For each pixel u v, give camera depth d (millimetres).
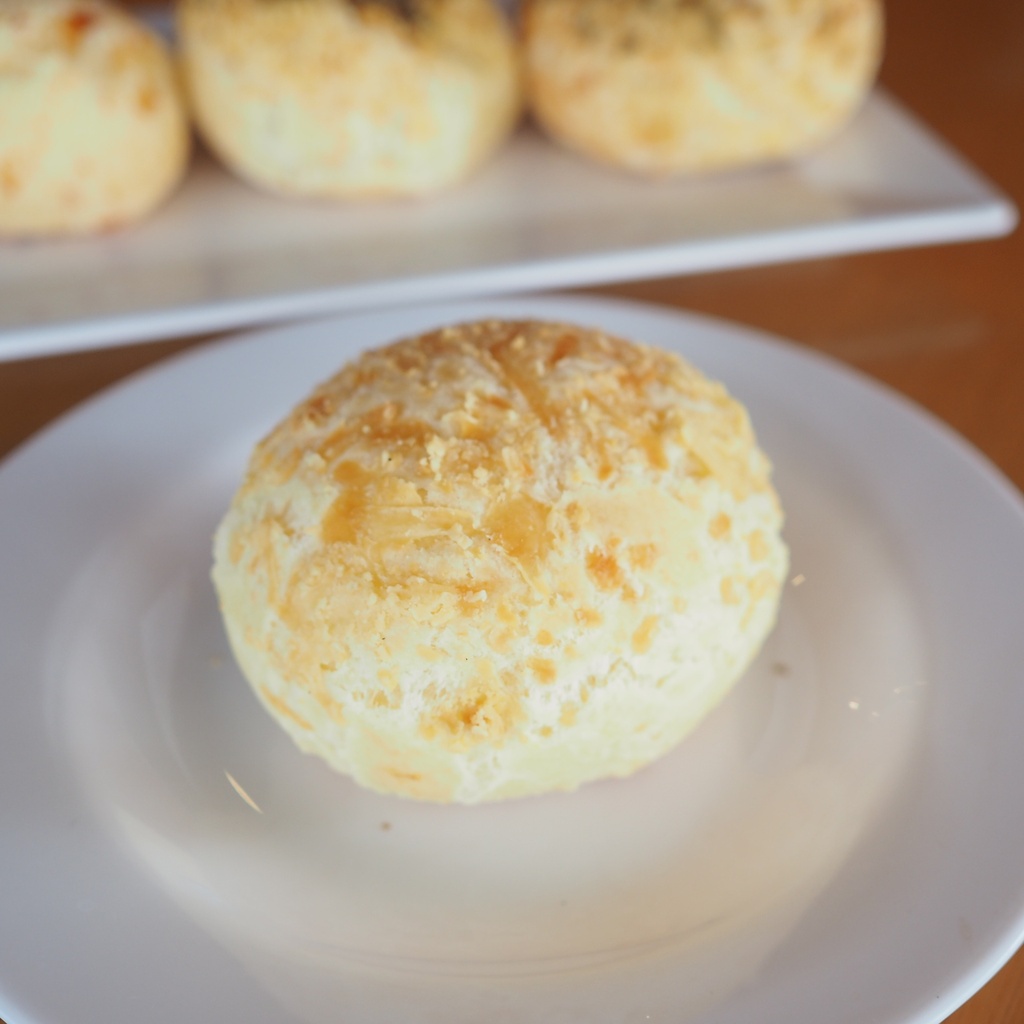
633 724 199
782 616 225
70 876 187
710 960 178
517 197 324
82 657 218
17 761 201
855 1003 164
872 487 235
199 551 235
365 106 308
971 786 196
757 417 247
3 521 229
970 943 169
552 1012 173
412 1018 172
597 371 207
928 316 291
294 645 196
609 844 202
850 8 323
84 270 299
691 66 313
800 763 208
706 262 298
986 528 225
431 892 198
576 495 196
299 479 201
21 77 297
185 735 213
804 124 322
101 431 244
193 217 318
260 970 177
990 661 210
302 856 201
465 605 189
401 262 300
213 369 255
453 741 190
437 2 324
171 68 325
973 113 364
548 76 330
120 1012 166
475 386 203
